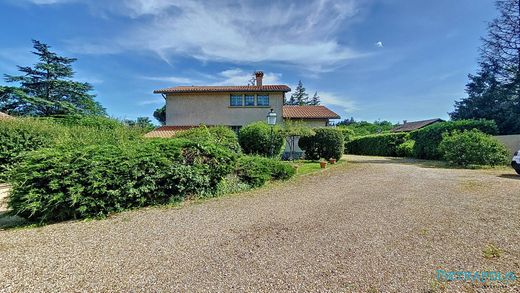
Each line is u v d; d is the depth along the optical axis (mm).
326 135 15273
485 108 23047
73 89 31078
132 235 4066
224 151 7480
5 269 2963
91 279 2721
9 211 5109
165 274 2812
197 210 5508
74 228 4508
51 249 3551
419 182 8195
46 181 5016
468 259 3027
